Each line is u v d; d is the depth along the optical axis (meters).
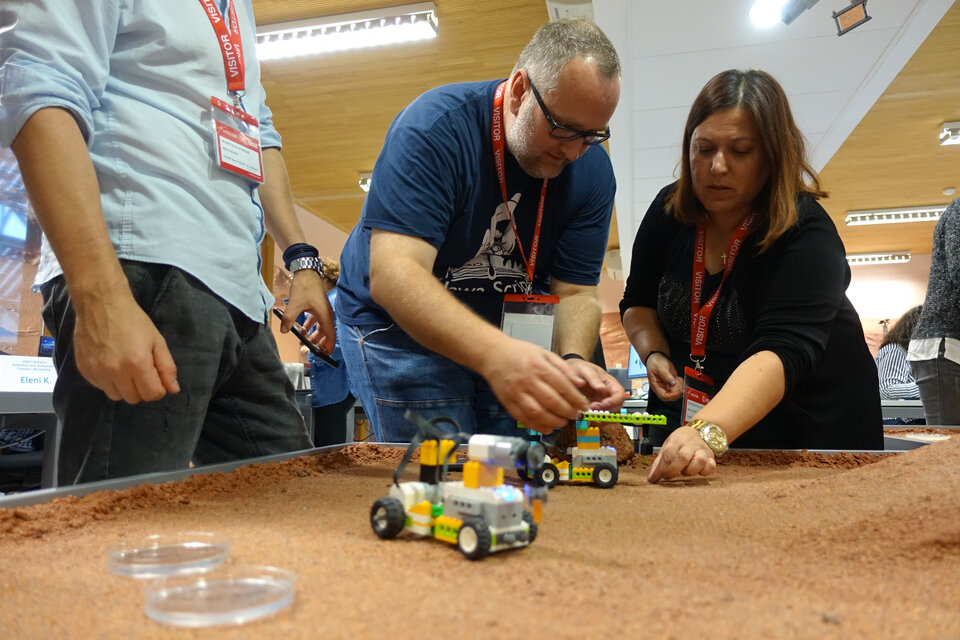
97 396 1.40
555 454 1.68
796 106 6.27
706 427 1.62
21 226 2.69
